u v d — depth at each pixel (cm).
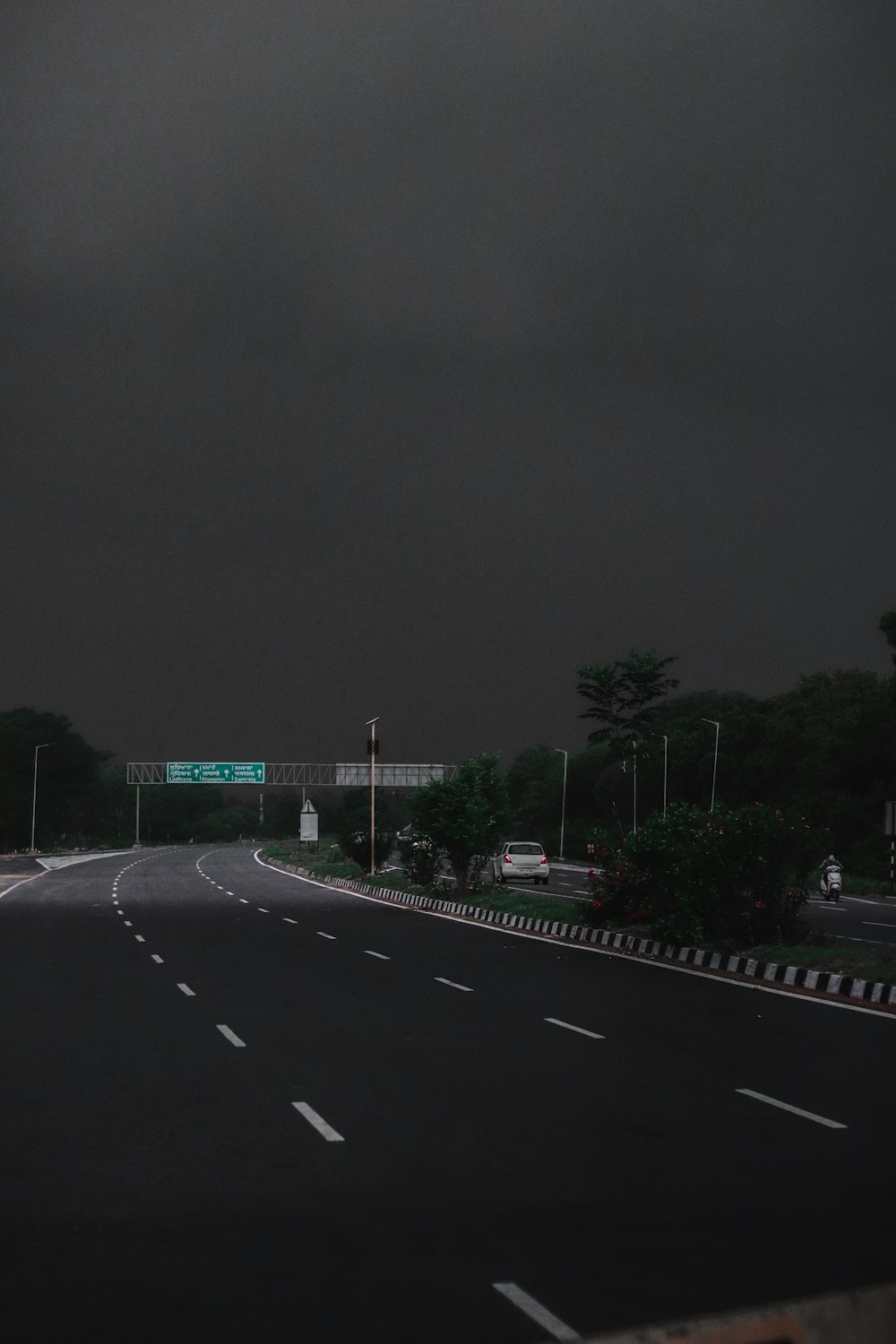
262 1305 668
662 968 2495
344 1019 1800
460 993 2092
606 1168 953
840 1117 1129
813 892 5369
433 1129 1098
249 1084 1316
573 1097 1234
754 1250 750
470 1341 614
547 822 15025
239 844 19088
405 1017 1814
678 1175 932
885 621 7769
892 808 5412
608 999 2002
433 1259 741
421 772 12350
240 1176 942
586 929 3153
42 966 2577
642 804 12112
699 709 12156
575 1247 760
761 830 2677
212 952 2861
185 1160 991
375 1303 669
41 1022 1786
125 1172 955
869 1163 962
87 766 17900
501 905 4053
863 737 8450
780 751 9812
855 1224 802
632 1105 1191
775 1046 1535
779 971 2255
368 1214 837
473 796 4753
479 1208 849
